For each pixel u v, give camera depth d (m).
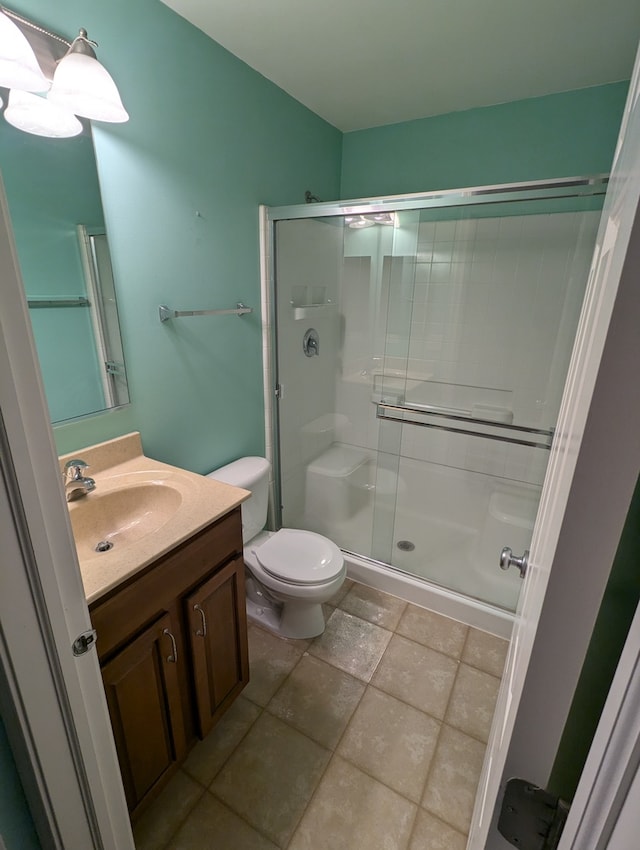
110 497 1.28
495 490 2.37
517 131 2.01
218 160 1.66
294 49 1.60
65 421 1.31
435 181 2.25
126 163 1.33
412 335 2.45
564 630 0.35
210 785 1.29
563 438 0.57
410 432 2.56
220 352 1.86
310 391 2.51
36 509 0.56
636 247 0.25
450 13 1.39
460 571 2.13
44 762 0.64
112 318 1.38
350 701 1.56
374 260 2.42
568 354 2.11
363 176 2.43
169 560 1.08
